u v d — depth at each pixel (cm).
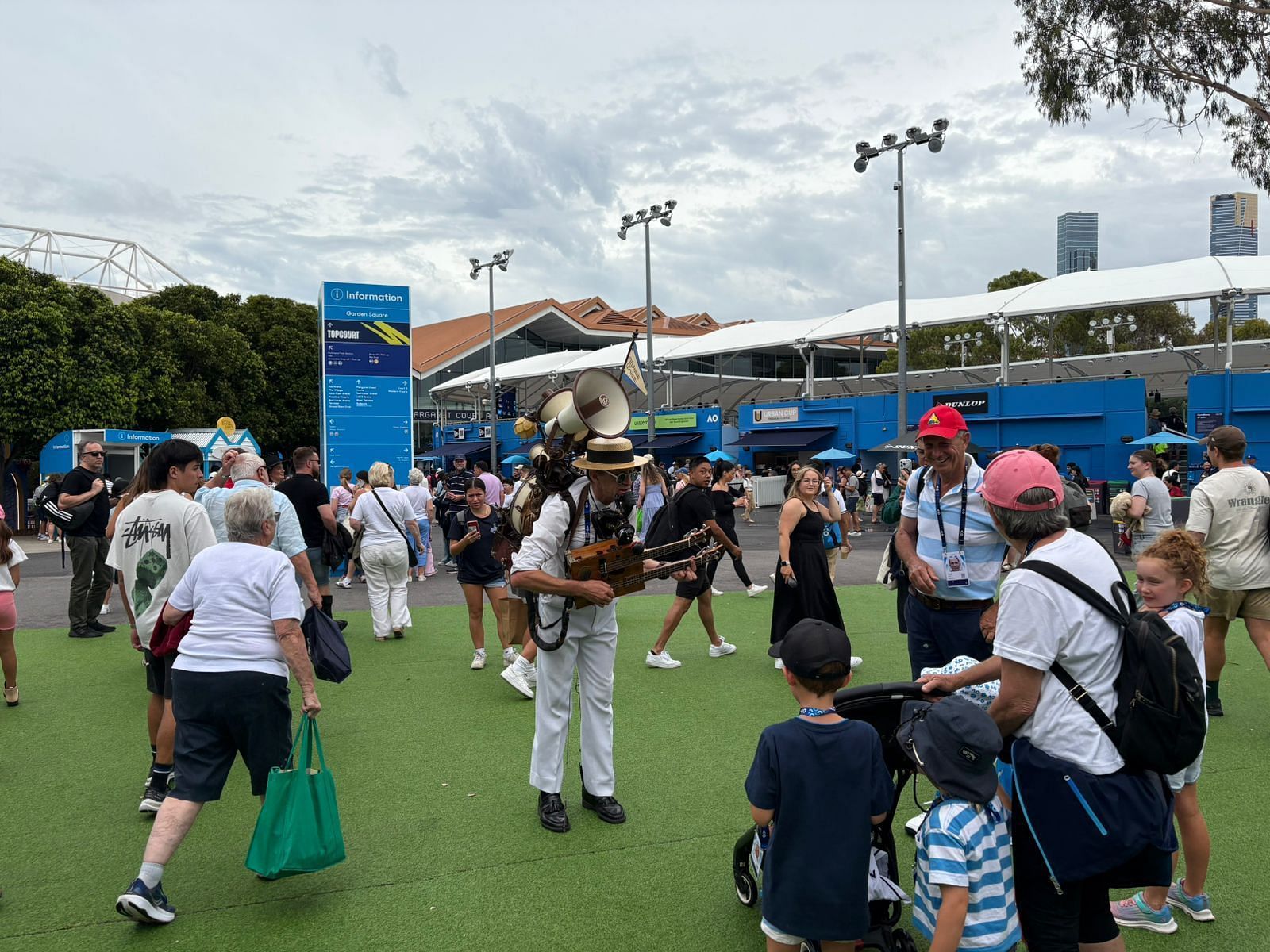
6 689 595
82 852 373
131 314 2841
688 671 680
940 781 235
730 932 305
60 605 1053
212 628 333
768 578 1255
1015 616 235
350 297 1978
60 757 494
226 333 3369
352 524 816
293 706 593
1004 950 232
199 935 306
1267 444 2638
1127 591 237
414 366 5372
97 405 2592
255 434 3566
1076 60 1501
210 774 329
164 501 429
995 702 241
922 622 409
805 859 248
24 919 318
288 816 319
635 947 296
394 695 620
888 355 5953
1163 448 2689
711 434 3912
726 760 480
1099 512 2583
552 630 389
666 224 2773
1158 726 217
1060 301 3117
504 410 4875
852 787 250
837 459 3045
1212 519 511
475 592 691
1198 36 1425
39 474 2691
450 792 438
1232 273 2870
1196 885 311
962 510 389
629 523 398
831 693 259
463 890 337
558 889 338
